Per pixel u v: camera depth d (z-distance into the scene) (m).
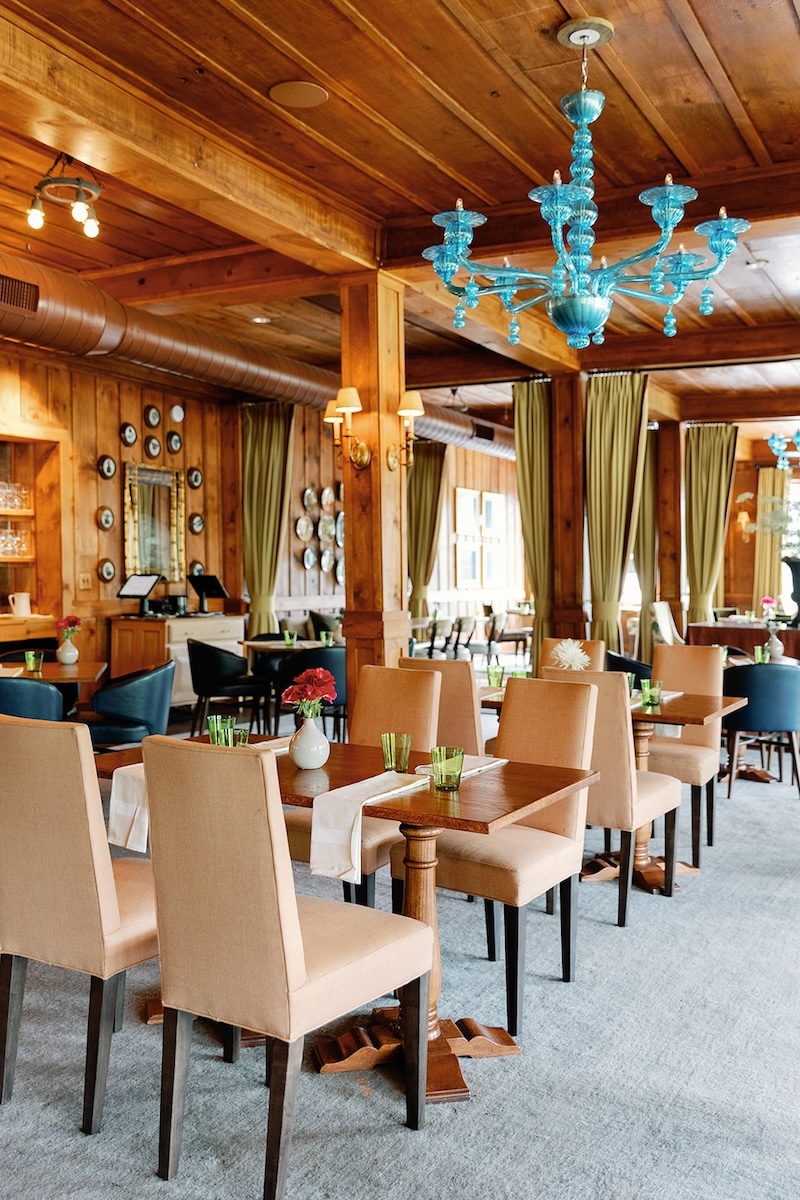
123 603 8.90
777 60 4.02
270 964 2.19
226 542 10.19
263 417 10.09
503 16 3.68
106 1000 2.51
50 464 8.24
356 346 5.99
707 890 4.39
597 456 8.55
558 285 3.97
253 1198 2.26
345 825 2.64
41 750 2.47
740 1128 2.54
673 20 3.71
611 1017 3.16
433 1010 2.91
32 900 2.58
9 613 8.28
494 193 5.41
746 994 3.32
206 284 6.40
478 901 4.31
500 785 2.93
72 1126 2.55
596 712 3.95
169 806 2.28
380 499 5.95
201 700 8.09
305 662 7.37
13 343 7.77
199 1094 2.71
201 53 3.94
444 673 4.59
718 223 3.77
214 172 4.66
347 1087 2.75
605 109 4.43
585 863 4.70
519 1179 2.33
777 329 7.96
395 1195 2.27
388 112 4.46
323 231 5.43
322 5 3.60
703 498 11.80
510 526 16.44
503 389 11.38
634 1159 2.41
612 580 8.46
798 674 6.02
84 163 4.71
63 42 3.83
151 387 9.25
